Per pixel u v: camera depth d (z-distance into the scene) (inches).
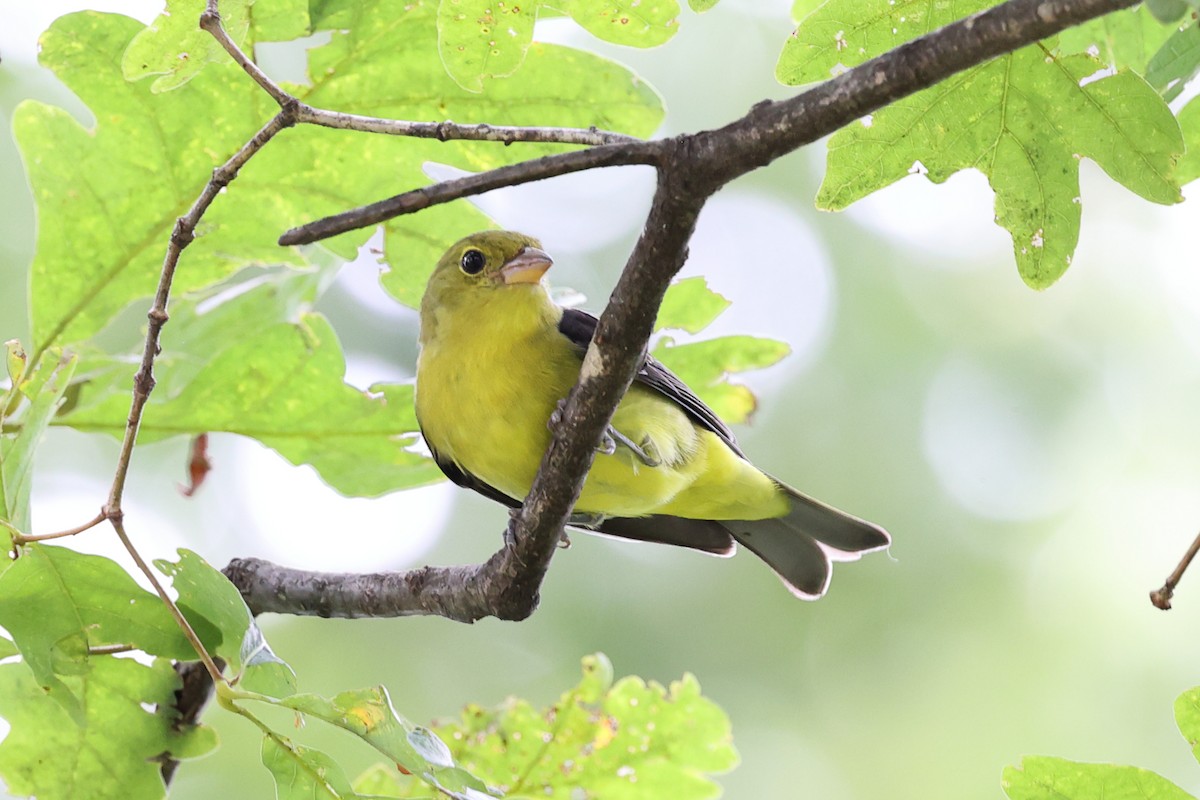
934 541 574.2
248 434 345.4
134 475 566.3
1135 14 301.9
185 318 362.0
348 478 355.3
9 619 259.0
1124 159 279.9
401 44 322.7
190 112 329.4
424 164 340.2
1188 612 560.1
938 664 556.4
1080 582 566.3
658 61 620.4
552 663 558.6
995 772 540.1
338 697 238.8
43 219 328.8
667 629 563.5
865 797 541.0
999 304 613.9
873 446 586.6
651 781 341.1
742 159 211.9
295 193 340.2
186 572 253.9
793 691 557.9
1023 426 591.8
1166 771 538.3
